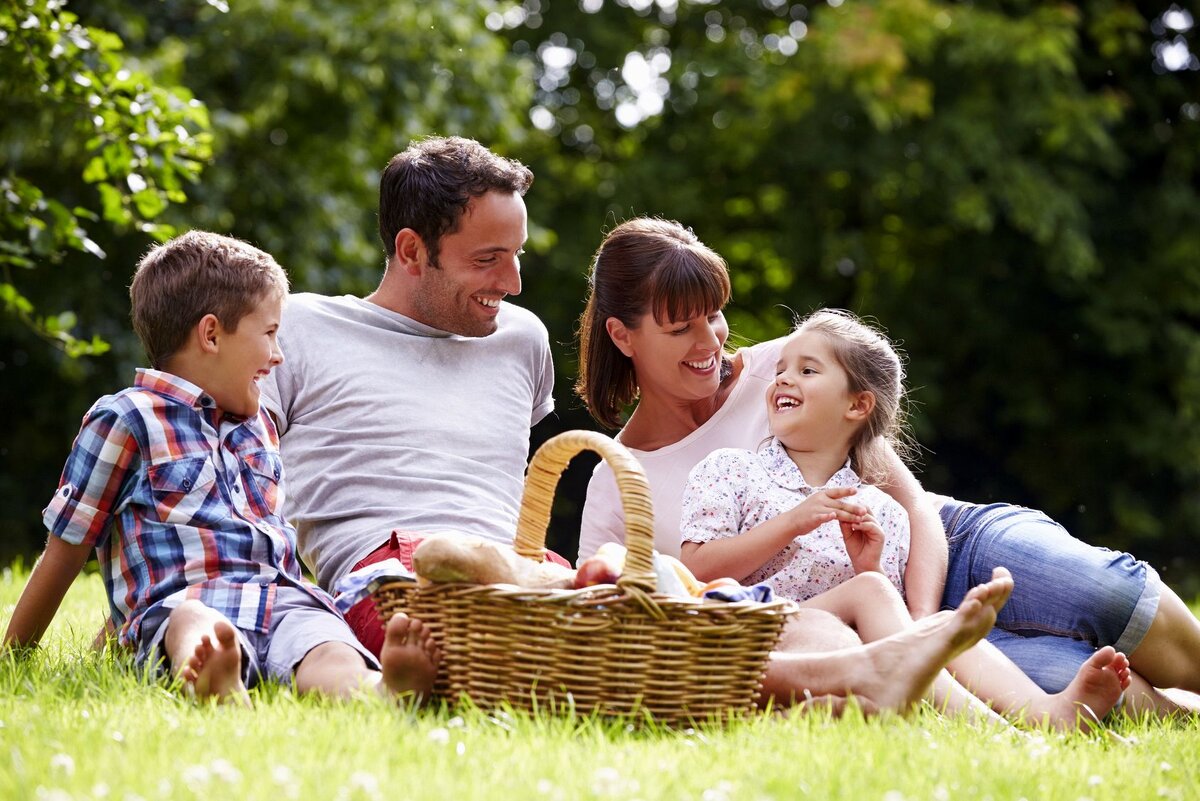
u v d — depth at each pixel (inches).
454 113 473.1
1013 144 550.3
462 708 108.7
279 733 97.1
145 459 127.4
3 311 415.8
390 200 154.9
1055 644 138.9
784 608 112.1
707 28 636.7
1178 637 137.7
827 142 566.6
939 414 609.6
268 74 442.9
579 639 106.2
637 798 84.6
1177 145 592.7
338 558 144.6
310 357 151.2
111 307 436.5
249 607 124.7
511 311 166.7
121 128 235.6
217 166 426.9
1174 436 590.9
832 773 91.9
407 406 150.9
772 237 606.2
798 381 146.5
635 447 160.6
